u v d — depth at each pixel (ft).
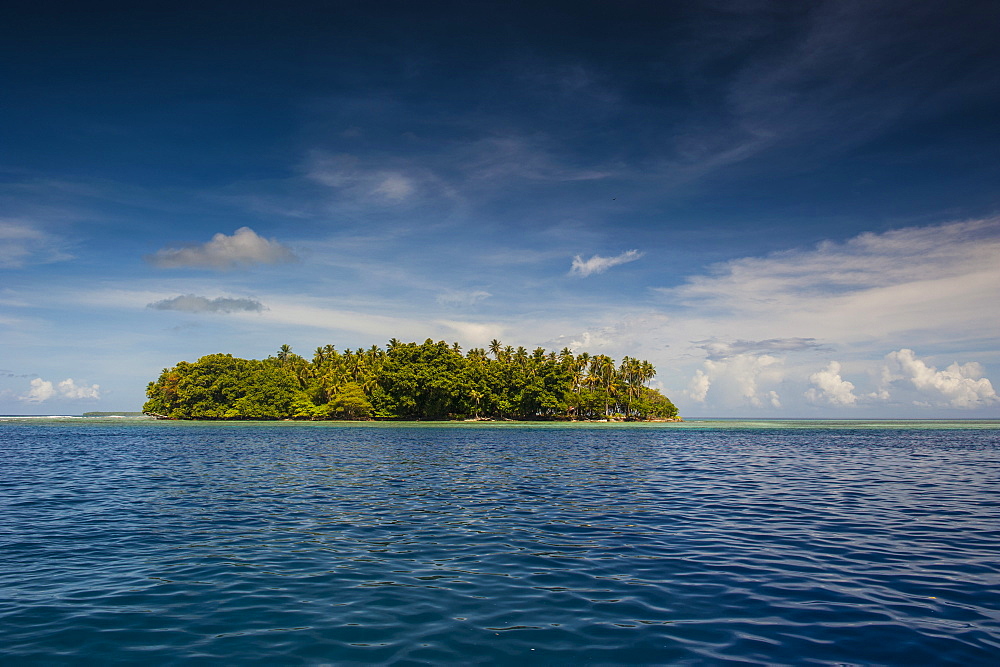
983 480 91.66
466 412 485.15
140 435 256.32
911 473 102.37
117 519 57.67
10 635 27.89
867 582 36.32
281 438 231.50
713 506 65.62
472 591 34.60
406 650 26.11
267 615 30.63
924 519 57.72
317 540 48.26
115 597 33.60
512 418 508.53
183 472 102.12
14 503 67.72
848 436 266.77
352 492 77.00
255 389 486.79
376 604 32.32
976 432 312.71
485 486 83.41
